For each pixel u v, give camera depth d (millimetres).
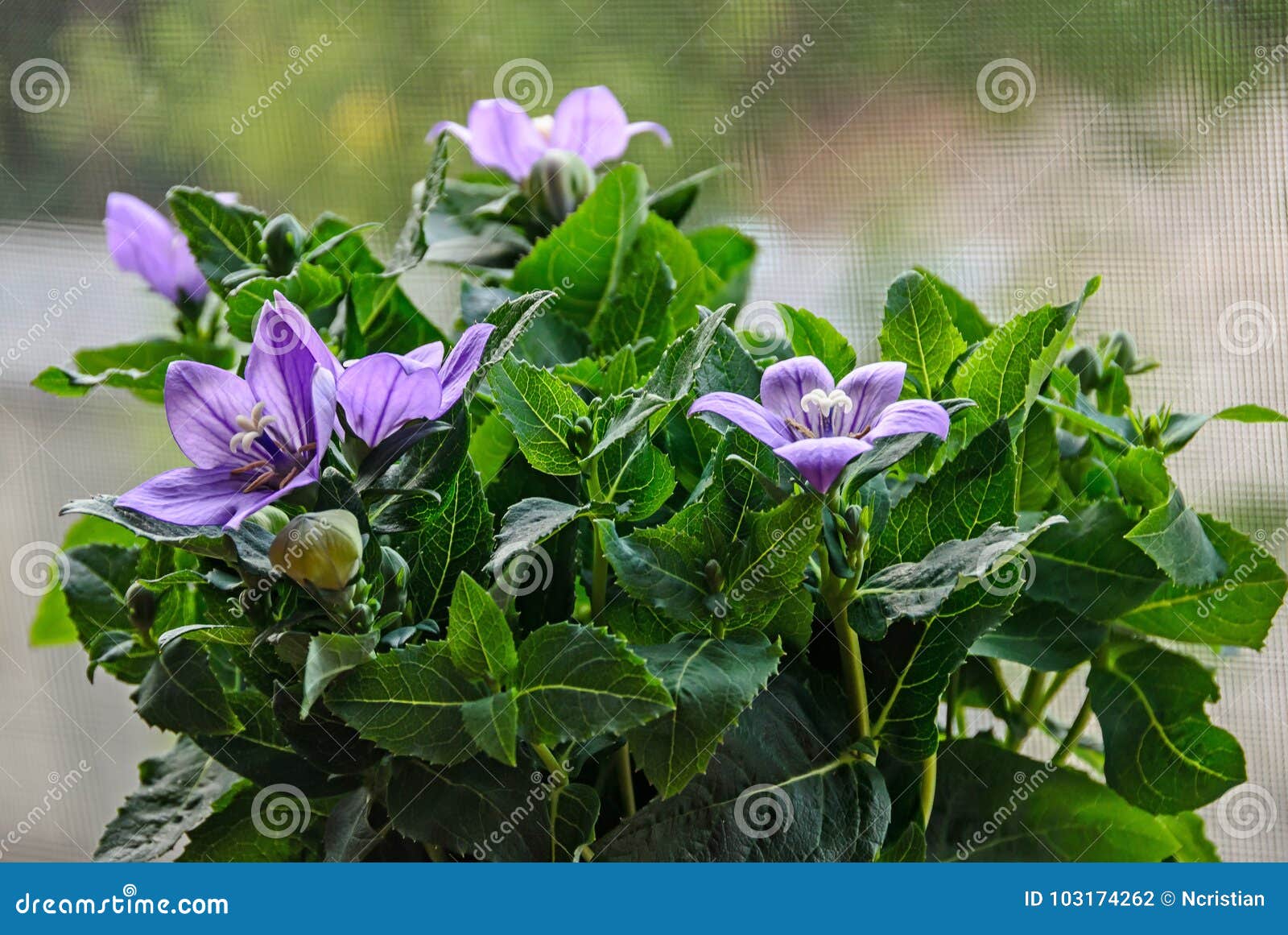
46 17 1433
